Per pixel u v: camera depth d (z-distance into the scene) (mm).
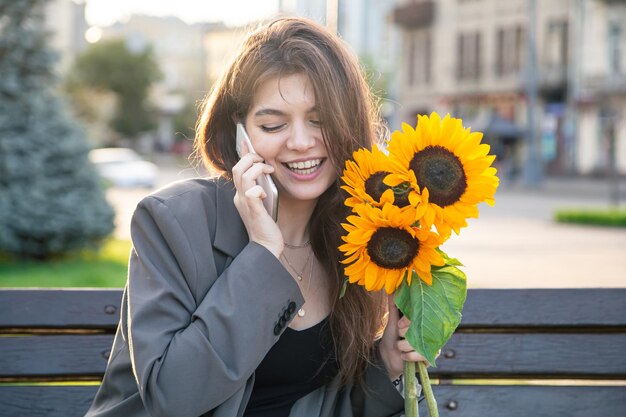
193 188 2213
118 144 65812
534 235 15836
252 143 2188
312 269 2344
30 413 2438
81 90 59562
